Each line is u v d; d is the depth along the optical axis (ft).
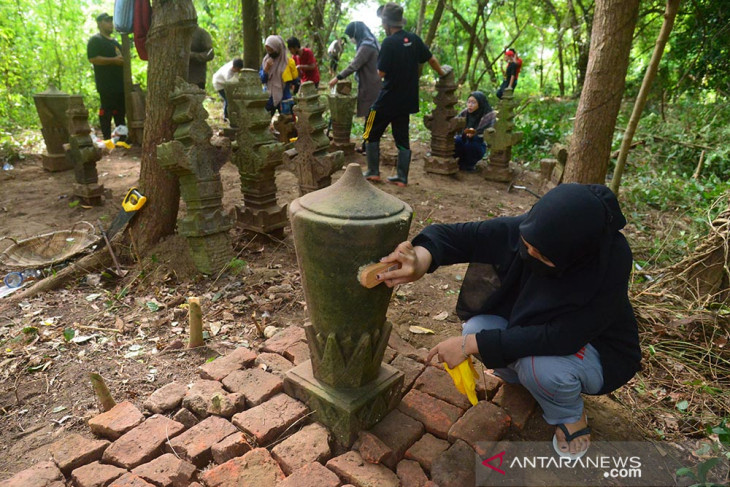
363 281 5.61
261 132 12.12
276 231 13.19
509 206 17.83
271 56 22.67
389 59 16.46
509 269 6.38
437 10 40.86
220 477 5.97
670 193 18.38
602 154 11.84
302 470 6.02
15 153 21.67
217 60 40.75
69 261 11.89
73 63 33.50
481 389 7.50
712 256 10.40
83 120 15.44
